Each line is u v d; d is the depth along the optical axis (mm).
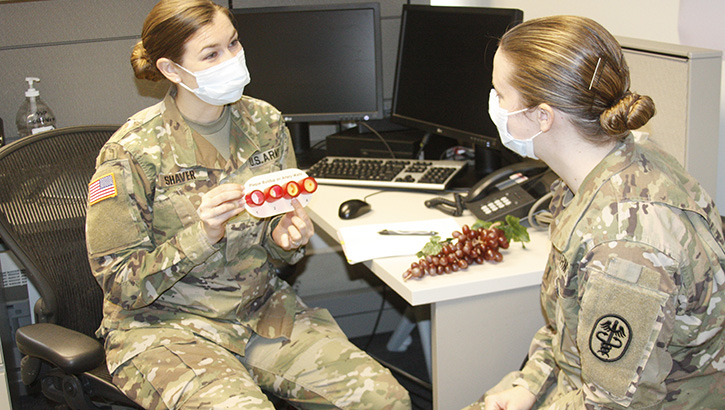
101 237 1315
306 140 2197
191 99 1349
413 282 1277
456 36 1833
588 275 940
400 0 2277
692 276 923
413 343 2457
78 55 2037
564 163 1037
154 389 1237
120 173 1312
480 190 1589
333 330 1464
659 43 1389
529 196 1519
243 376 1254
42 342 1259
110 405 1394
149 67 1341
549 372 1225
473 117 1795
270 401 1305
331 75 2033
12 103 2033
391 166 1874
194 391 1200
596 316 934
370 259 1393
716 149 1310
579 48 941
